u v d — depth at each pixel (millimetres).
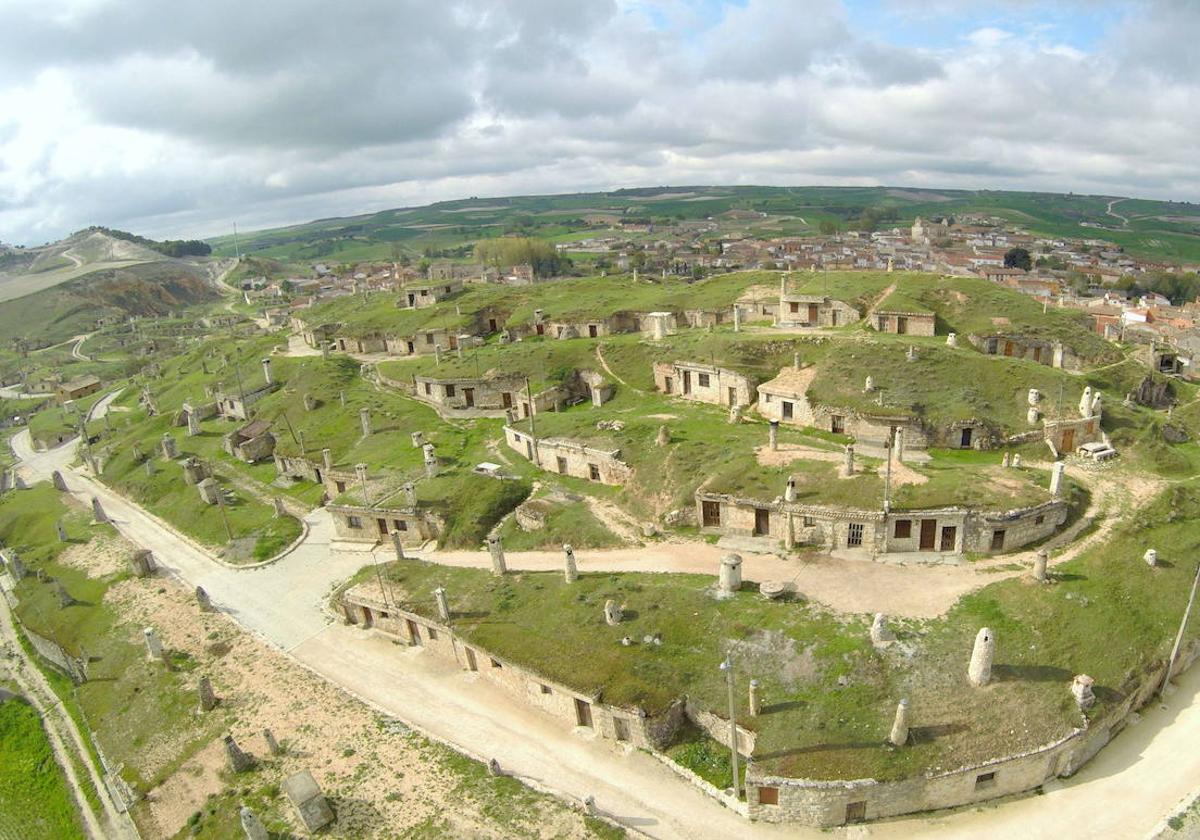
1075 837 34469
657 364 91250
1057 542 51344
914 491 53344
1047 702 38438
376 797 40031
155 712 50906
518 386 94250
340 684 50062
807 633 43844
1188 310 146125
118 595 66062
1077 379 77438
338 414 97375
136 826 42344
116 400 143500
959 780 35906
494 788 39562
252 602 61500
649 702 41250
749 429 71750
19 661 65062
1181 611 45344
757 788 36250
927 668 40594
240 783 42562
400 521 66625
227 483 89188
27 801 48188
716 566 52875
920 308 94438
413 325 122250
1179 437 74438
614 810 37781
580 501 65938
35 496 97125
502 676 47406
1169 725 40531
